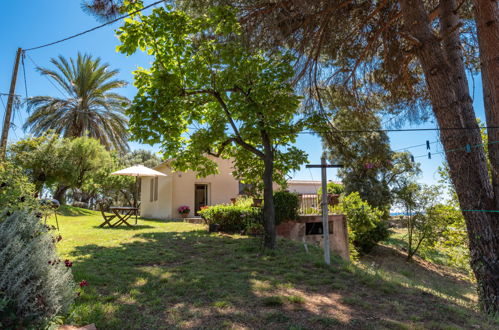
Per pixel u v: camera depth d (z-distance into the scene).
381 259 14.25
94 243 8.04
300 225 10.61
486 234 5.78
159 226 12.41
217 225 10.59
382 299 4.58
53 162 15.49
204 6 7.16
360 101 9.00
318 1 6.08
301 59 7.95
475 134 6.12
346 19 7.22
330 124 8.91
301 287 4.93
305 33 7.29
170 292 4.31
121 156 32.06
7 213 2.96
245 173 9.93
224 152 9.71
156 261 6.27
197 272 5.41
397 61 7.61
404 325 3.49
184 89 7.85
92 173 18.52
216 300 4.06
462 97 6.43
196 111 8.46
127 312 3.54
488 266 5.70
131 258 6.34
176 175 17.22
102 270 5.29
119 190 29.61
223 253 7.17
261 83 7.41
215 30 7.25
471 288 11.10
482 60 5.94
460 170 5.98
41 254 2.62
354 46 8.05
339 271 6.14
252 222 10.06
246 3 7.07
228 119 8.34
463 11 7.73
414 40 6.40
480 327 3.76
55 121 19.20
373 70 8.36
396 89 8.54
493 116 5.77
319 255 7.52
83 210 20.31
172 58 7.68
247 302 4.06
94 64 20.19
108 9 6.21
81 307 3.39
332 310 3.94
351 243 12.88
